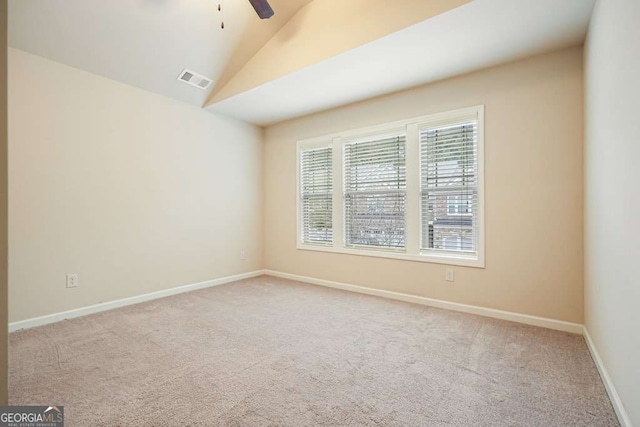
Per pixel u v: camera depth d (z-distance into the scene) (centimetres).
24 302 258
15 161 254
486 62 276
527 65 269
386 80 315
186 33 288
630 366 133
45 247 269
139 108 335
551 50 256
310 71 295
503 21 217
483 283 293
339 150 397
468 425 141
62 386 171
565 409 153
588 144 223
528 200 269
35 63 262
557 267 258
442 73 299
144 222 339
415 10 222
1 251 107
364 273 374
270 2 288
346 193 396
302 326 264
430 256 323
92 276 298
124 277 322
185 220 379
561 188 256
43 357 205
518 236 274
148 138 342
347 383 176
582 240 247
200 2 269
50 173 272
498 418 146
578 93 248
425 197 332
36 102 263
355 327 262
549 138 260
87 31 259
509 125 278
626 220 140
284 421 143
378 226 369
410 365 197
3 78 107
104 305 306
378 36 240
